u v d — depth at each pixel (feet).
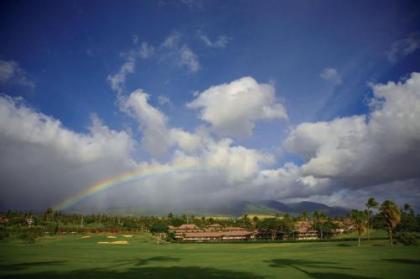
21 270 208.33
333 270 200.54
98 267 227.81
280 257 294.05
